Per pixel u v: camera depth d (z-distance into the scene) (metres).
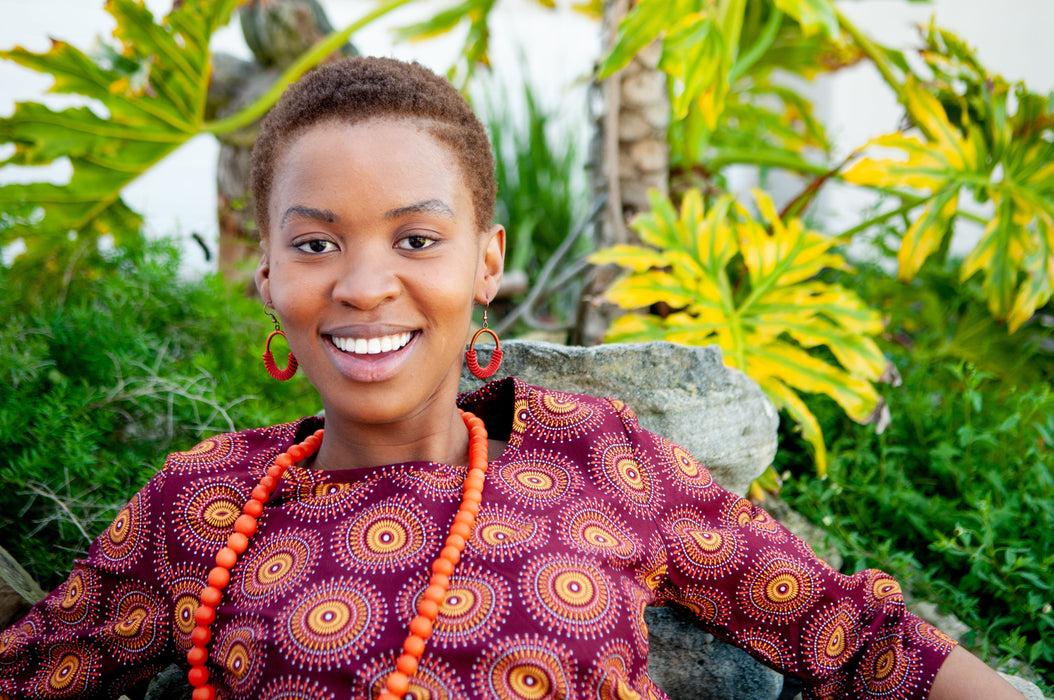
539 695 1.08
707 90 2.41
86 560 1.27
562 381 1.82
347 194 1.10
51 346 2.09
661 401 1.79
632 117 2.82
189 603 1.19
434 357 1.17
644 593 1.25
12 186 2.56
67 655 1.23
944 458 2.25
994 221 2.68
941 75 2.86
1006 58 4.73
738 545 1.31
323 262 1.14
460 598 1.09
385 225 1.12
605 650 1.11
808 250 2.54
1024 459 2.29
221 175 3.44
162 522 1.23
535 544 1.14
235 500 1.23
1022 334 2.90
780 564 1.31
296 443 1.36
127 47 2.65
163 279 2.33
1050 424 2.26
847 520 2.12
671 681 1.73
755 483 2.18
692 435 1.79
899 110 4.93
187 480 1.25
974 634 1.88
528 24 6.20
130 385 1.99
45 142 2.58
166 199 4.53
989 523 2.00
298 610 1.09
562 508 1.21
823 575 1.31
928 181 2.60
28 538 1.73
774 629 1.32
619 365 1.81
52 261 2.60
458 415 1.37
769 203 2.66
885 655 1.28
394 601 1.09
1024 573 1.86
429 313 1.14
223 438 1.37
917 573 2.06
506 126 5.49
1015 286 2.90
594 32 6.12
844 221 4.75
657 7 2.35
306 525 1.17
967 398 2.35
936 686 1.23
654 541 1.28
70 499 1.72
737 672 1.72
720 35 2.36
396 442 1.26
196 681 1.16
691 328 2.42
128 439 1.98
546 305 4.66
